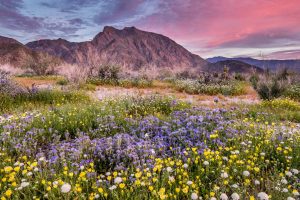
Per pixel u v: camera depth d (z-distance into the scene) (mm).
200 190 3096
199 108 7273
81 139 4551
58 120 6008
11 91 9672
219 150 4156
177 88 17766
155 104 8750
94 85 18188
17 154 4215
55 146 4348
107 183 3057
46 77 24828
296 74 18750
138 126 5727
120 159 3945
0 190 2898
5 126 5023
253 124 5664
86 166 3615
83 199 2762
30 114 6242
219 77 22531
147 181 3004
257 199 2688
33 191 3004
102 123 5941
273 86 12836
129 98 9305
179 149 3996
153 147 4188
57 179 3059
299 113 8422
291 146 4340
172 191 3000
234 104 10875
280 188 2879
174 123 5812
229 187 3086
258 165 3666
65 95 10586
